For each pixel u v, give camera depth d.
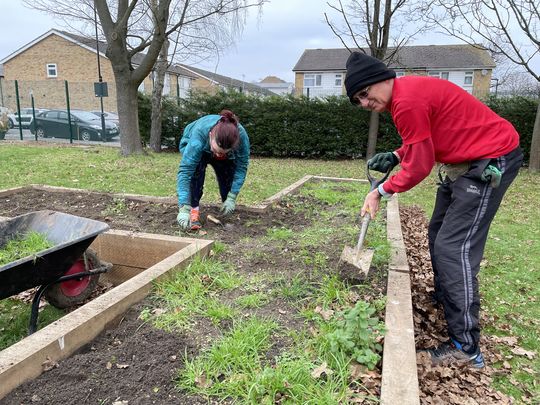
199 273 3.33
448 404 2.30
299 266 3.62
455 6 12.44
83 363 2.21
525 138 14.19
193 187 4.78
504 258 5.09
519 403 2.54
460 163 2.70
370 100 2.74
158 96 15.33
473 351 2.72
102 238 4.26
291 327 2.62
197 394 2.01
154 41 11.91
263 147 15.91
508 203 8.38
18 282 2.83
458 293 2.67
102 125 19.08
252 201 6.85
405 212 7.30
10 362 2.01
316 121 15.23
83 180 8.31
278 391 2.00
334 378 2.11
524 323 3.53
